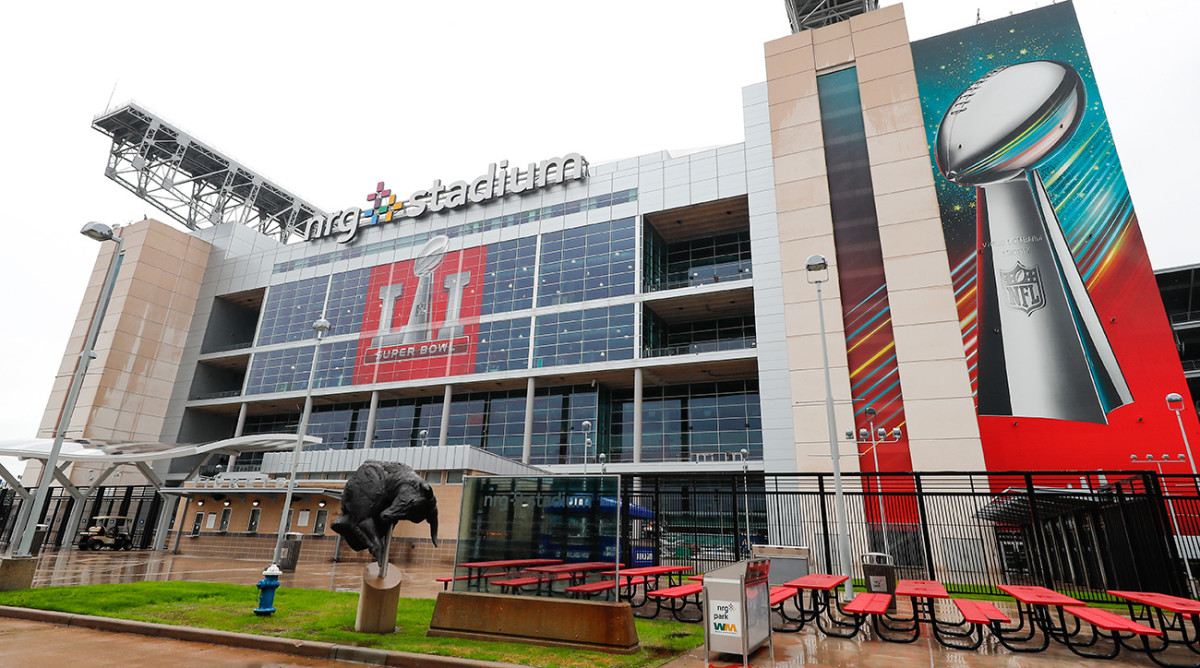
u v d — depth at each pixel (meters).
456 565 9.86
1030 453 34.41
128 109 71.25
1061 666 8.10
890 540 22.44
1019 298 37.22
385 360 58.59
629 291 50.75
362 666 7.98
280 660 8.21
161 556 30.16
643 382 52.03
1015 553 24.98
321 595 14.11
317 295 65.94
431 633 9.34
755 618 8.30
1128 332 34.38
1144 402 33.06
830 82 47.12
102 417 63.00
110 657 8.12
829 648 9.00
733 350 44.75
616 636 8.41
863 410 38.97
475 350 54.84
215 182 82.56
